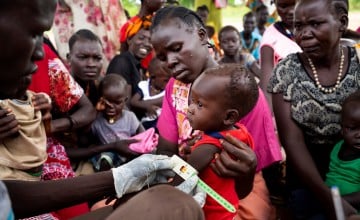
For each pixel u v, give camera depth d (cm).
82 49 278
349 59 220
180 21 179
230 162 154
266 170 261
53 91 234
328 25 206
